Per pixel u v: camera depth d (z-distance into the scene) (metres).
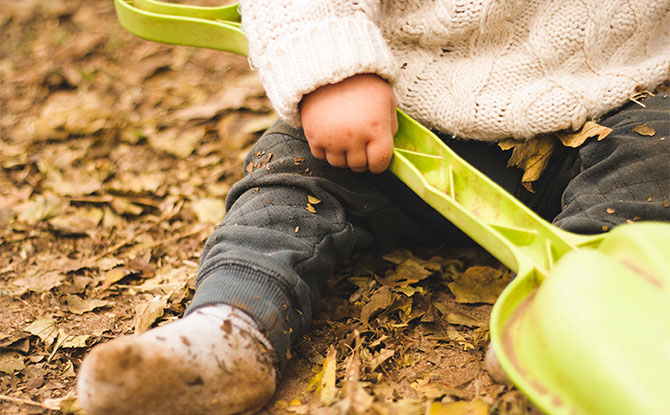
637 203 0.62
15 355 0.67
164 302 0.71
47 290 0.75
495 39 0.68
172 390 0.54
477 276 0.71
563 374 0.48
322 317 0.68
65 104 1.11
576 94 0.66
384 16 0.70
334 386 0.60
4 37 1.32
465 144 0.70
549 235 0.57
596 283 0.50
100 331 0.70
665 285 0.50
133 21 0.73
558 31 0.67
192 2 1.35
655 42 0.69
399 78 0.68
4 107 1.11
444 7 0.67
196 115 1.05
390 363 0.63
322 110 0.62
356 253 0.76
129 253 0.81
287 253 0.62
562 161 0.68
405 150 0.63
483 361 0.63
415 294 0.70
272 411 0.59
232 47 0.72
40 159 0.97
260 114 1.05
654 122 0.64
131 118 1.05
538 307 0.51
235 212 0.65
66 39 1.31
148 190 0.91
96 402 0.53
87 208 0.88
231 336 0.57
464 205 0.60
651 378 0.47
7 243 0.83
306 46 0.63
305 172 0.67
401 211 0.72
